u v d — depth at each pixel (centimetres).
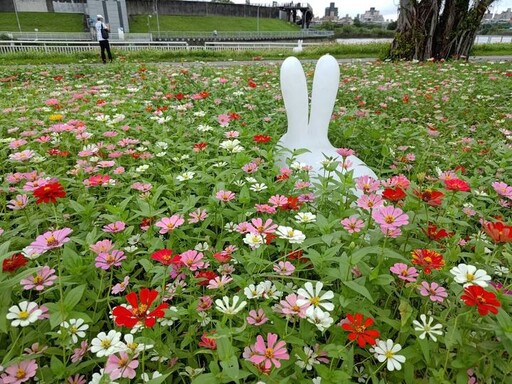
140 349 123
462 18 1360
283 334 129
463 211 221
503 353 142
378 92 609
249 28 5834
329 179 223
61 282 140
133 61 1409
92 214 204
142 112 446
